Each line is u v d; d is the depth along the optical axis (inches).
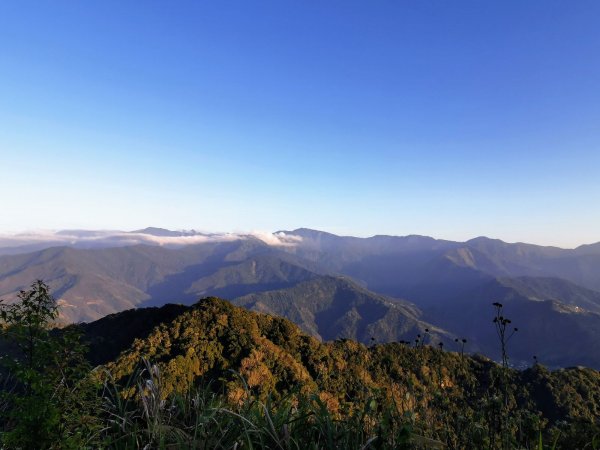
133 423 133.7
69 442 109.9
